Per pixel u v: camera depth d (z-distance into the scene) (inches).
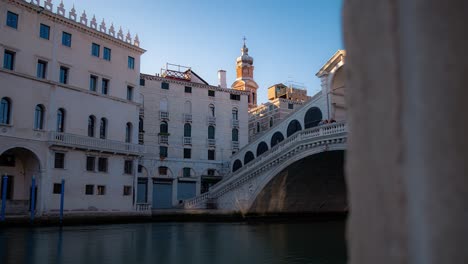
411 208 36.4
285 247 786.8
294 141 1318.9
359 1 44.4
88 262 594.2
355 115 44.4
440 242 34.7
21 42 1286.9
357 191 43.2
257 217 1594.5
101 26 1526.8
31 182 1311.5
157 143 1861.5
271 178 1417.3
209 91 2014.0
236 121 2044.8
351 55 45.7
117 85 1569.9
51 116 1338.6
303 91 2564.0
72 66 1422.2
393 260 37.3
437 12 38.1
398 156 37.8
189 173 1919.3
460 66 36.9
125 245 802.8
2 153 1221.1
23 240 858.8
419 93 37.4
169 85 1924.2
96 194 1432.1
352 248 43.6
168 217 1610.5
